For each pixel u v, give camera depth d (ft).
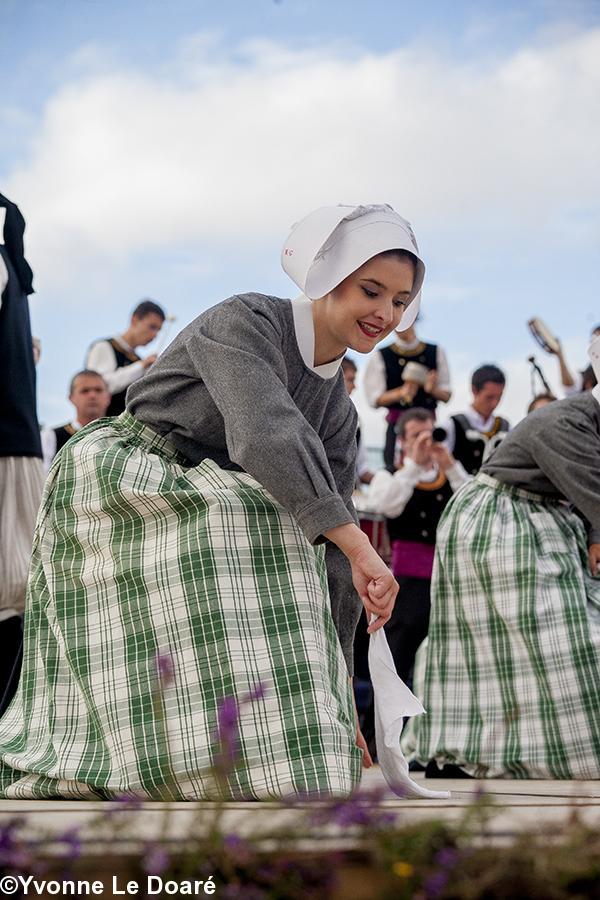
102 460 7.72
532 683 11.78
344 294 7.98
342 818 4.50
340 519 7.27
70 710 7.68
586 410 12.10
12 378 12.34
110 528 7.64
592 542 12.35
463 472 17.07
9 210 12.67
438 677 12.37
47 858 4.35
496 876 4.28
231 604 7.26
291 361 8.06
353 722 7.91
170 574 7.35
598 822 4.87
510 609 11.92
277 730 7.04
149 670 7.29
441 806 6.31
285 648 7.25
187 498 7.43
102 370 19.54
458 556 12.31
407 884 4.36
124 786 7.14
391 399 21.47
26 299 12.78
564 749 11.53
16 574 12.05
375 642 7.57
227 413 7.49
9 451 12.21
